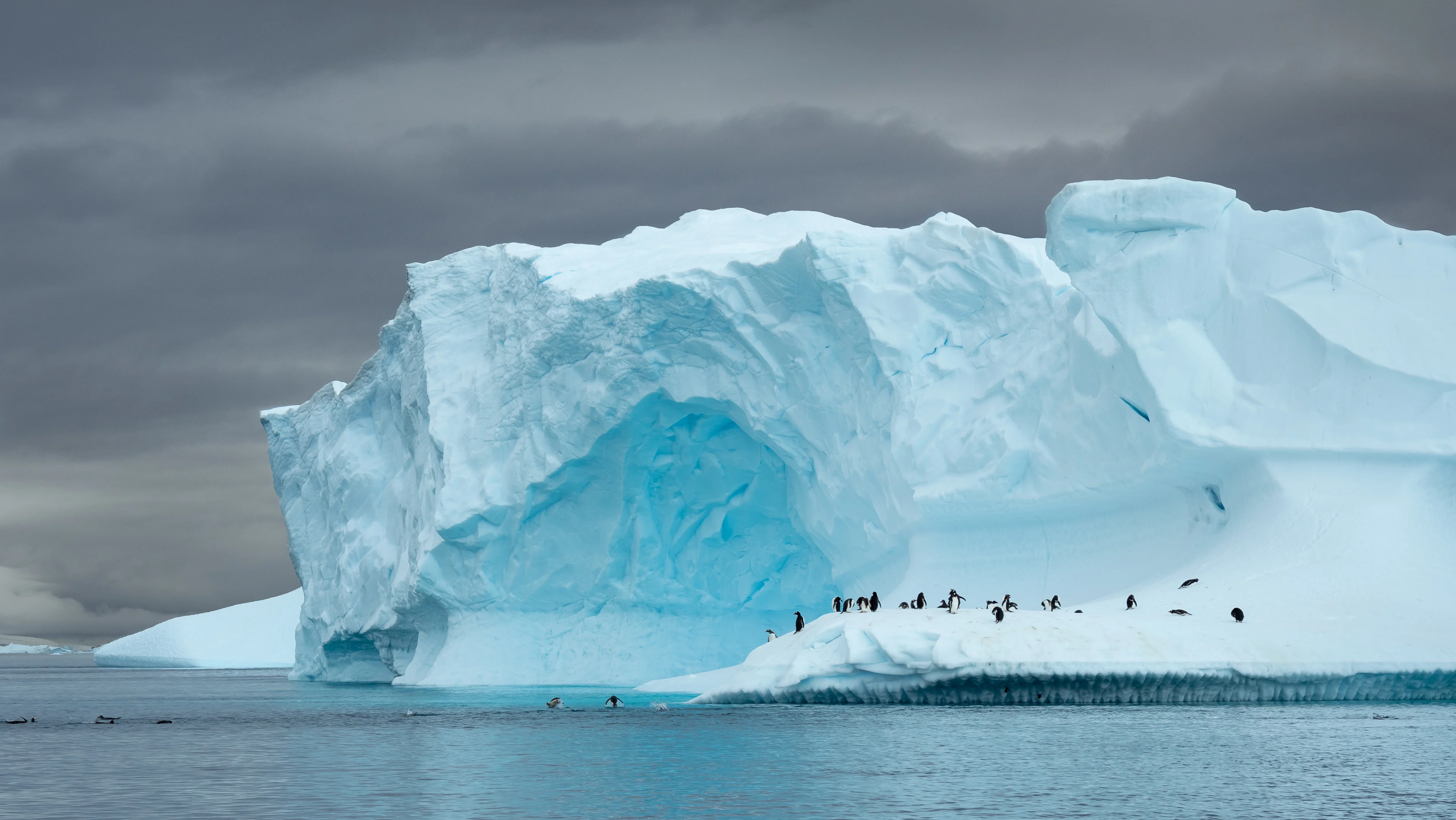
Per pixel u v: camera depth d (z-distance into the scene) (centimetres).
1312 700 4153
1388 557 4509
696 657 7562
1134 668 4047
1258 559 4631
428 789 3089
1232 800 2708
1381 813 2575
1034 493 5659
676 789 2983
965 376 6109
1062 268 5391
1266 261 5131
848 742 3616
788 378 6812
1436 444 4794
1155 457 5150
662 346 7069
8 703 7362
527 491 7556
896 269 6347
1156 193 5203
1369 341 4925
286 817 2750
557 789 3031
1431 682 4131
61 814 2822
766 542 7681
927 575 6009
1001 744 3462
